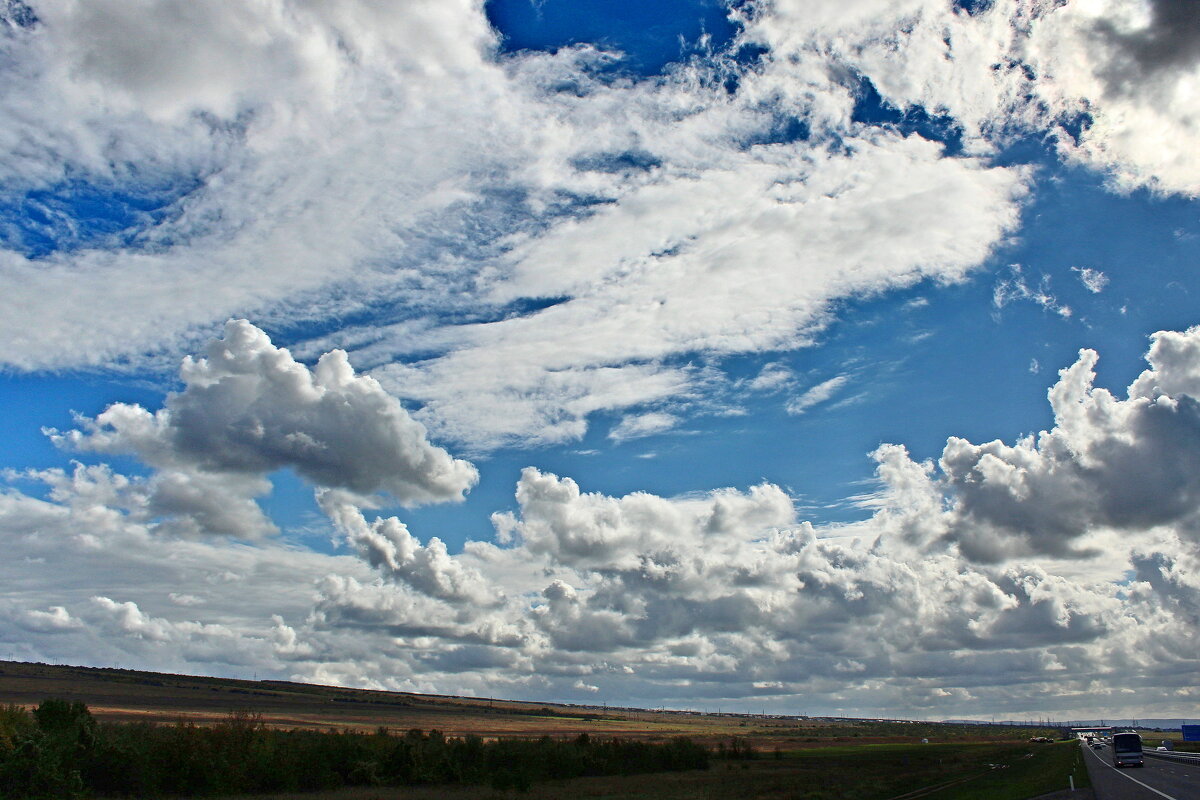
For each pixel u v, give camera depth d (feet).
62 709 204.23
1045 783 210.18
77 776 182.91
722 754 450.71
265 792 215.72
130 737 205.98
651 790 231.91
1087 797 162.09
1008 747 584.40
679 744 363.97
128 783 198.29
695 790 229.86
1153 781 212.02
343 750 252.21
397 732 346.13
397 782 250.78
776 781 262.06
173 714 572.51
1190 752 451.53
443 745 274.77
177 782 202.90
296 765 230.48
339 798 200.23
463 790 229.66
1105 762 342.44
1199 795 166.30
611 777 304.50
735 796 207.00
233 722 221.46
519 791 221.66
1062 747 576.61
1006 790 192.85
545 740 315.99
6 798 171.53
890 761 386.32
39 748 179.22
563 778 293.64
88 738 198.59
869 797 197.67
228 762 209.15
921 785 226.17
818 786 229.66
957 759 395.55
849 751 522.47
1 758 176.76
